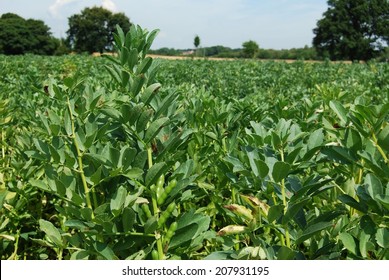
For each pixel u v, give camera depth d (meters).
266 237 2.52
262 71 23.25
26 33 94.06
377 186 2.10
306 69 24.48
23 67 19.53
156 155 2.72
